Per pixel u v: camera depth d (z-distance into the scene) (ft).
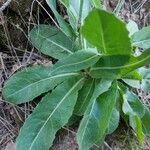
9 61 1.49
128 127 1.41
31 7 1.45
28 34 1.48
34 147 1.25
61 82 1.37
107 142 1.37
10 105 1.40
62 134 1.38
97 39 1.12
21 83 1.34
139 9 1.67
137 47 1.42
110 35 1.07
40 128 1.28
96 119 1.25
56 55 1.42
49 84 1.34
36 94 1.33
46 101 1.31
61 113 1.30
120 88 1.34
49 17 1.55
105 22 1.01
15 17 1.48
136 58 1.13
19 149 1.25
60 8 1.55
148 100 1.48
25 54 1.50
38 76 1.35
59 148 1.36
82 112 1.33
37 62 1.47
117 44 1.11
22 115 1.40
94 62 1.20
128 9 1.66
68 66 1.16
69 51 1.42
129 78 1.33
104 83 1.23
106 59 1.21
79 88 1.34
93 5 1.32
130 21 1.47
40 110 1.30
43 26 1.46
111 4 1.65
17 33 1.48
